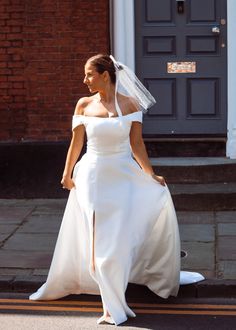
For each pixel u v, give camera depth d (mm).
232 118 9117
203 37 9195
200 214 8305
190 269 6379
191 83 9258
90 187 5531
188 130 9297
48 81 8977
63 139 9047
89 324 5352
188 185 8719
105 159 5551
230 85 9102
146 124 9305
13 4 8891
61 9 8852
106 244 5406
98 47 8883
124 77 5598
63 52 8914
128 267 5406
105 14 8828
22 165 9070
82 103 5695
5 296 6039
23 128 9078
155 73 9258
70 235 5703
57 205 8781
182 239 7301
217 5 9156
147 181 5652
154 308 5723
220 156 9281
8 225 7875
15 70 8992
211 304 5824
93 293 5840
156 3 9180
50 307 5734
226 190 8500
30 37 8922
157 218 5656
